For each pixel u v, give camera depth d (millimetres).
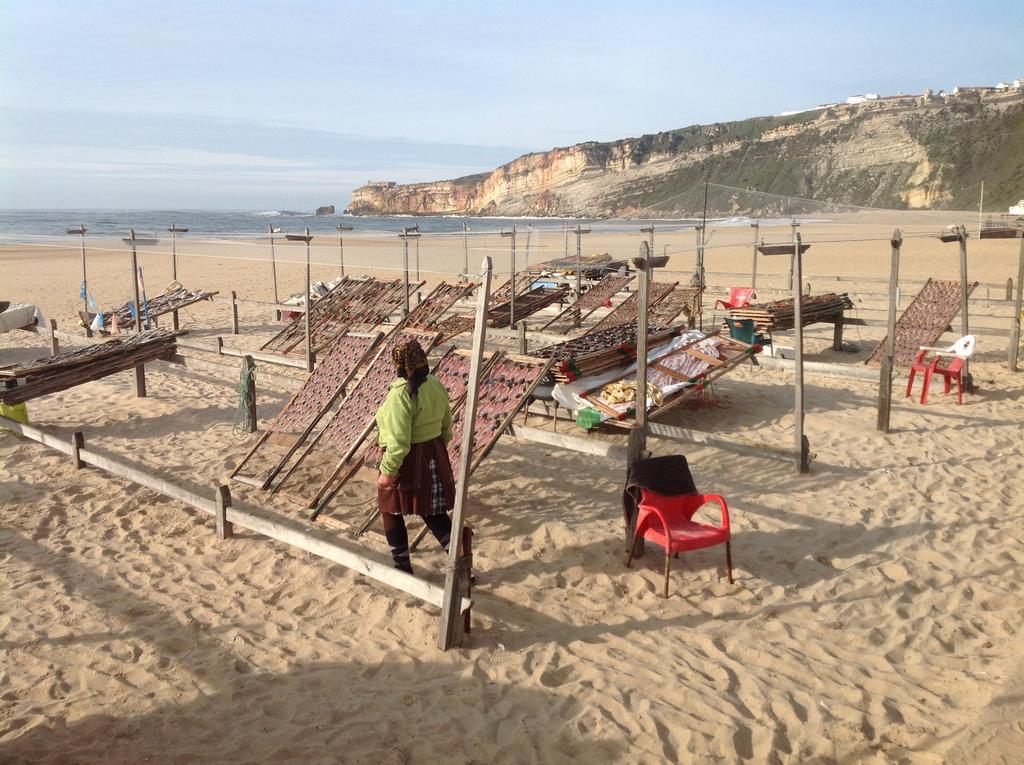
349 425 7023
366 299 14781
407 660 4281
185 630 4621
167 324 17844
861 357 13273
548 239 30984
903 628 4613
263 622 4719
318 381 8117
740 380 11359
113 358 9367
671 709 3814
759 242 13602
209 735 3629
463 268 21141
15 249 42250
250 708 3844
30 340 15109
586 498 6770
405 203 176250
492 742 3572
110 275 29594
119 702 3896
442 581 5223
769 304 12820
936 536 5902
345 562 4938
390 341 8258
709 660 4273
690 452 8008
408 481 4828
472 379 4199
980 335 14719
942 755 3389
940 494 6762
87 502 6656
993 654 4301
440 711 3812
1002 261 30344
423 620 4672
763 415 9469
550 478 7277
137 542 5891
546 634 4570
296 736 3609
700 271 17469
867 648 4410
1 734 3617
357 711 3814
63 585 5188
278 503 6734
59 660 4297
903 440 8344
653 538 5203
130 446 8367
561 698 3908
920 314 12109
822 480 7133
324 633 4594
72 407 10039
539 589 5117
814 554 5629
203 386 11312
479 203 159375
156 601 4984
